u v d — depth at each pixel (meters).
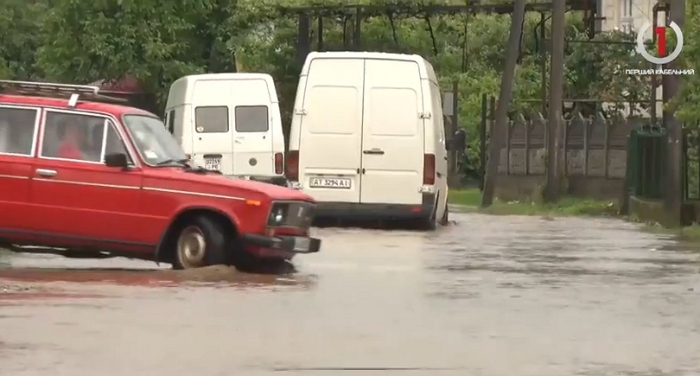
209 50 112.25
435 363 23.17
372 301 30.69
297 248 36.53
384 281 34.72
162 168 36.56
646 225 60.44
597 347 25.06
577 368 22.95
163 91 109.12
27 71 143.25
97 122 36.91
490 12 95.25
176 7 109.44
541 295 32.34
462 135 61.59
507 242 48.31
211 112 68.12
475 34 128.62
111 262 38.91
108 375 21.59
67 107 37.06
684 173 62.06
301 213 37.00
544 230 55.88
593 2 93.50
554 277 36.28
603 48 112.50
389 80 54.91
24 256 40.09
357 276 35.81
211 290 32.06
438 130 56.84
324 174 54.91
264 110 68.25
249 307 29.30
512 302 30.98
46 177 36.66
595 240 49.97
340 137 54.78
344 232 52.41
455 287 33.66
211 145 68.06
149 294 31.02
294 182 54.94
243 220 35.91
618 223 62.22
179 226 36.53
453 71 126.31
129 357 23.11
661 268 39.09
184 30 109.50
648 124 76.88
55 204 36.59
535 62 124.00
